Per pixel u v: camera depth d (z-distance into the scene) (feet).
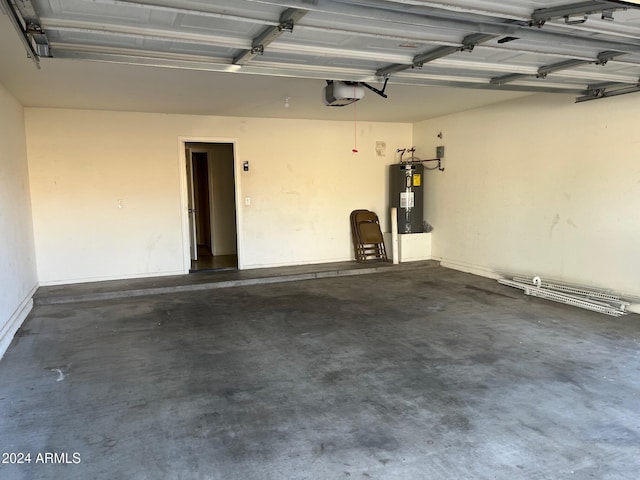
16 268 14.75
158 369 10.84
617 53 10.07
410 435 7.86
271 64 10.25
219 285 19.65
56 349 12.21
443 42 8.74
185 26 7.89
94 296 17.60
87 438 7.86
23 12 6.79
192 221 25.99
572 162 16.88
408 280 20.85
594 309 15.42
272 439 7.77
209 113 21.03
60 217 19.39
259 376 10.39
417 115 22.98
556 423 8.21
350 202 25.00
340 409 8.80
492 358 11.32
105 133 19.89
